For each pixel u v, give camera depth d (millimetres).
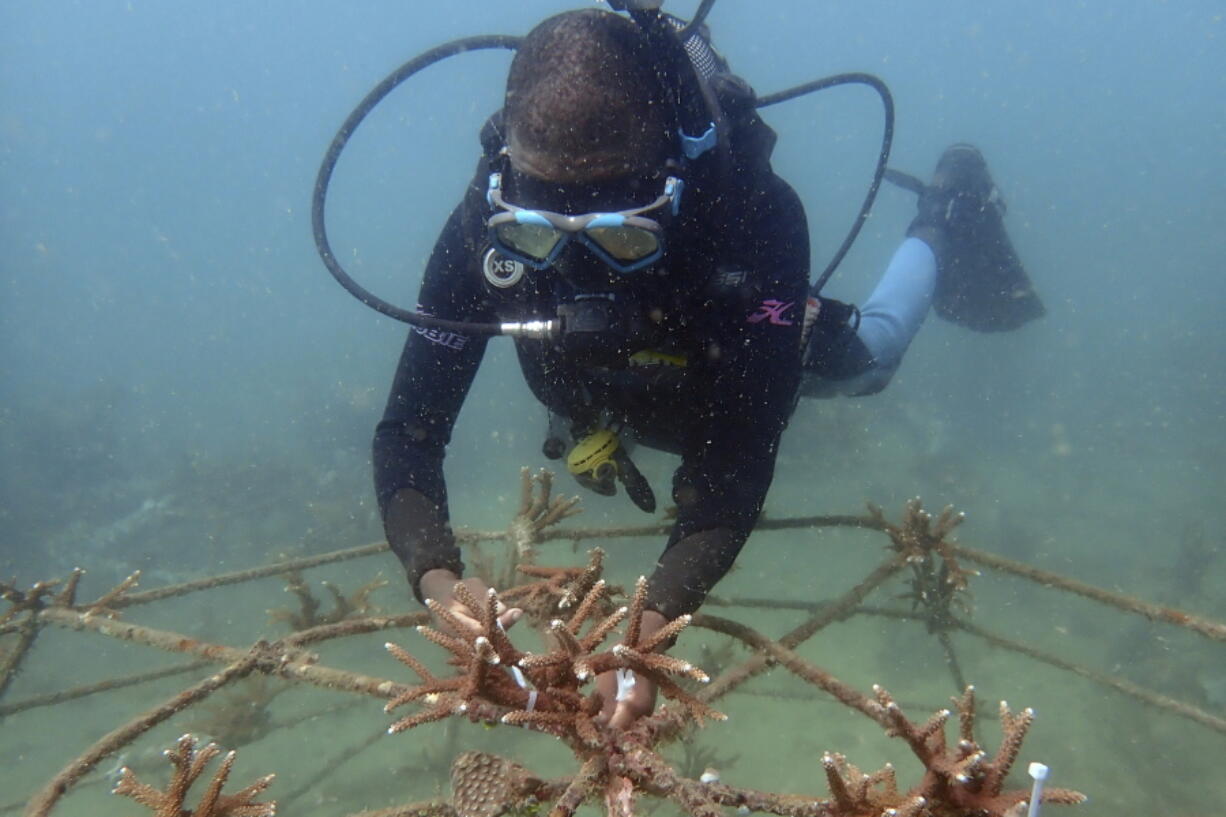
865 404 4621
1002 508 3533
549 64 684
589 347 777
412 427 894
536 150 688
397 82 996
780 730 2117
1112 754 2025
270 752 2223
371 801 1939
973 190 2170
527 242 749
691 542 748
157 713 748
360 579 3203
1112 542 3271
